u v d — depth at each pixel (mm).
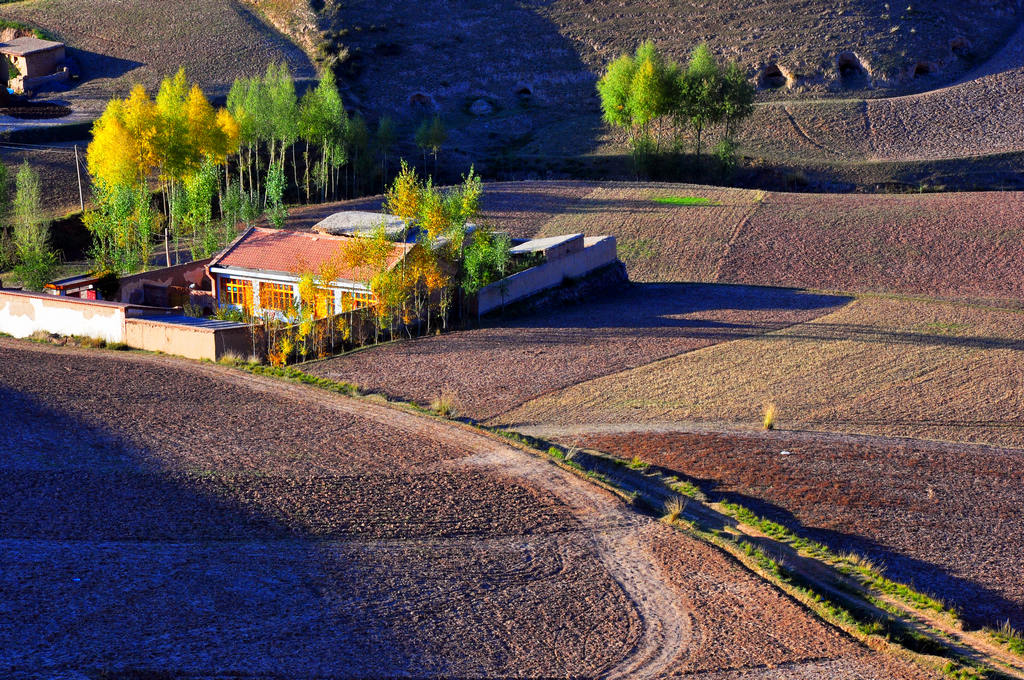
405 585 19656
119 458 25734
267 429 29234
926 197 74000
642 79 88312
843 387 36844
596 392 35844
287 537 21500
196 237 64188
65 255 63500
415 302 44156
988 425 33062
